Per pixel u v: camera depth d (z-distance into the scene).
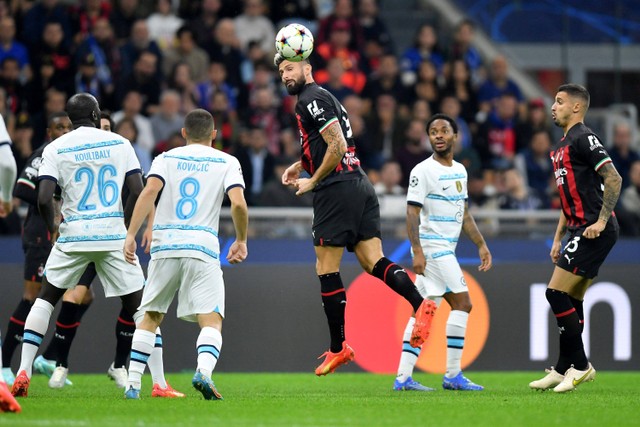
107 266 24.27
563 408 22.30
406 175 47.84
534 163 50.25
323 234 25.31
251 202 45.22
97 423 18.62
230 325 37.91
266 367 37.91
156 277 23.09
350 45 55.47
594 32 67.88
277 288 38.25
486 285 38.81
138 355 23.72
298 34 25.17
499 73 56.00
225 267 38.19
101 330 36.78
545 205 46.19
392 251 39.53
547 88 67.25
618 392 27.58
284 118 51.69
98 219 24.06
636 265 39.25
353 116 49.47
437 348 37.56
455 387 28.56
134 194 24.53
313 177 24.86
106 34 50.44
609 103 67.19
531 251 40.56
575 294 27.83
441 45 64.44
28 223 29.70
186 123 23.50
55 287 24.34
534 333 38.84
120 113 48.88
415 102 53.31
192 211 23.00
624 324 39.06
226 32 53.31
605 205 25.50
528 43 67.44
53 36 49.50
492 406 22.67
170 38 55.44
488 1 67.81
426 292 28.69
